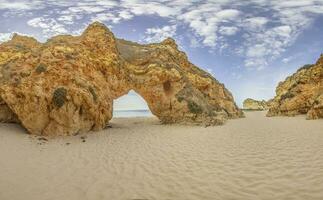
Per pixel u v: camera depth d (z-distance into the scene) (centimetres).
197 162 891
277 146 1088
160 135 1459
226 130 1642
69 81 1445
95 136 1411
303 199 571
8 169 803
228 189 649
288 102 2852
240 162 872
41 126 1349
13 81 1395
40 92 1345
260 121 2305
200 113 1991
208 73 2778
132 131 1608
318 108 2175
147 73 1997
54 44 1582
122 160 934
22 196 616
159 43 2439
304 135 1333
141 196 618
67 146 1152
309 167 775
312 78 2767
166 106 2020
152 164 880
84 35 1825
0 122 1466
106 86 1712
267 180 694
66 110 1379
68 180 727
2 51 1733
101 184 697
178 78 2039
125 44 2253
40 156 970
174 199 601
